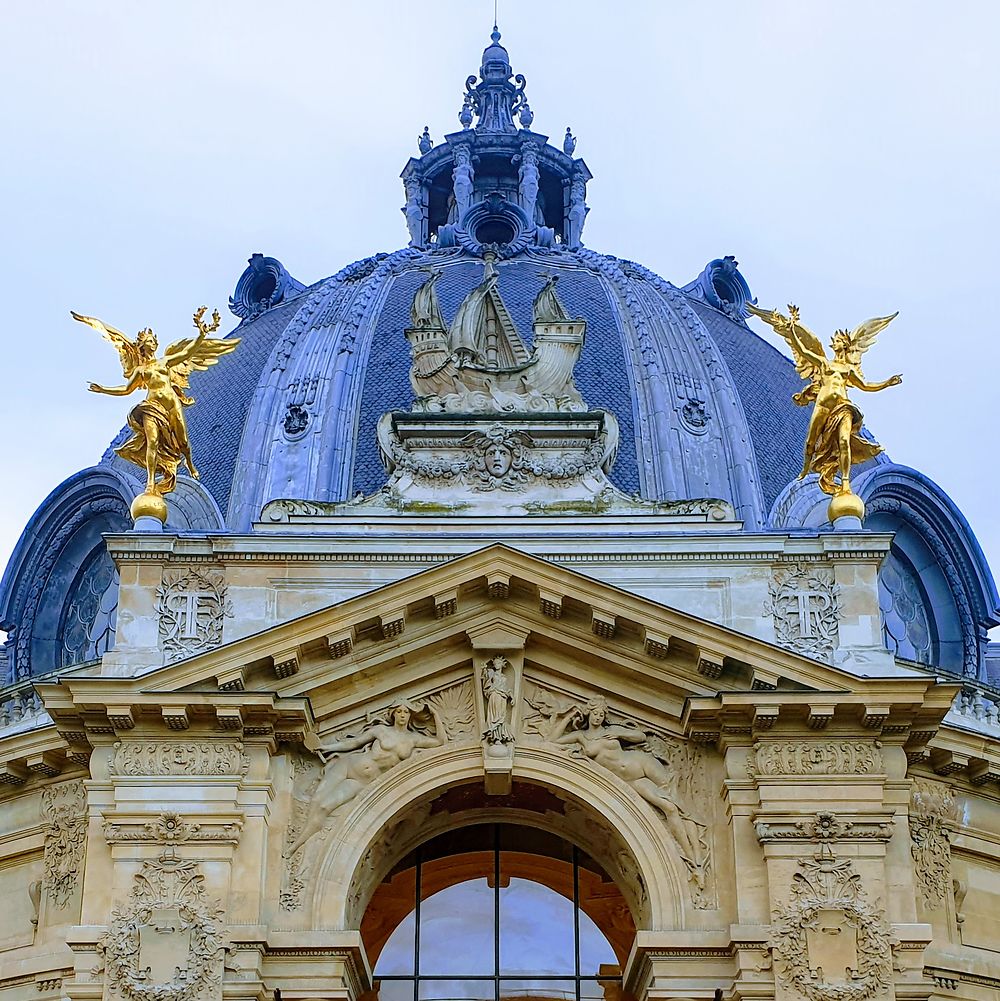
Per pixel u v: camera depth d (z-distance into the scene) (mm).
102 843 39562
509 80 65875
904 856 39625
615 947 42969
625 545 42719
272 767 40500
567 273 55250
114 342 45031
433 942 42906
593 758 41125
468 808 42688
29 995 42312
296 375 51688
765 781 39719
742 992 38312
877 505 50625
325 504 44312
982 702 46531
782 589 42375
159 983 38062
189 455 44688
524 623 41406
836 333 45406
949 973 42031
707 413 50906
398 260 56281
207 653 40062
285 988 38906
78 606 50562
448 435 45188
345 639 40562
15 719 45938
